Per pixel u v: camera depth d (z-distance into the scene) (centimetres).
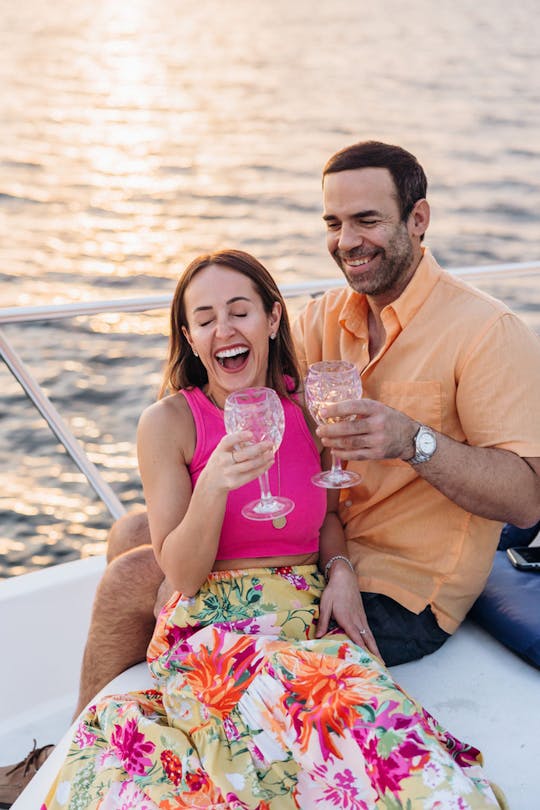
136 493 696
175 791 155
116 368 772
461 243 1791
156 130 2792
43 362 764
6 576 669
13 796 209
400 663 201
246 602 182
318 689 155
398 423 179
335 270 1688
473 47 3706
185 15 4775
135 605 203
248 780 155
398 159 196
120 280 1598
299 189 2188
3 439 782
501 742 177
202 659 173
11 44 4044
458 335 194
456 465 184
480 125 2673
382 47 3841
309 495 190
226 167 2397
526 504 191
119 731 166
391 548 206
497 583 213
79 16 4712
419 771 141
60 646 257
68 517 718
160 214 2025
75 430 743
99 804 158
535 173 2214
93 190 2200
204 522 170
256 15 4700
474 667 199
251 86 3328
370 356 212
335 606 188
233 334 185
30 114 2956
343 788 151
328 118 2855
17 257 1712
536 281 1445
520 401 189
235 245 1812
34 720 245
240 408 165
